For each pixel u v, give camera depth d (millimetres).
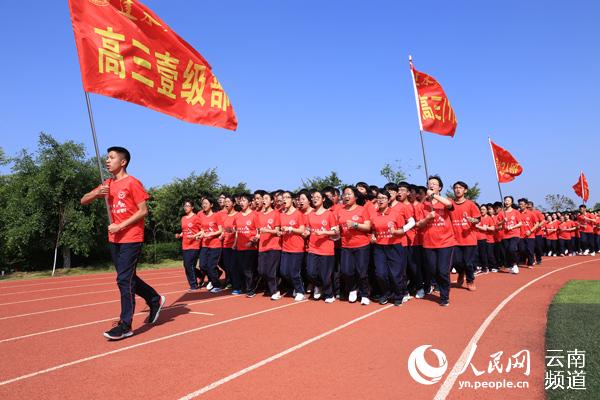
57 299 9562
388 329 5824
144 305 8195
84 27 5715
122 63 5965
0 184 21375
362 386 3828
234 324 6297
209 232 9961
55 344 5344
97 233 19422
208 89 6801
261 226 8688
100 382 3992
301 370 4246
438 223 7430
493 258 12477
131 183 5812
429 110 8312
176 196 24891
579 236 18906
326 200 8773
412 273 8531
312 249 8234
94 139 5660
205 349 5004
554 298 7512
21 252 19094
